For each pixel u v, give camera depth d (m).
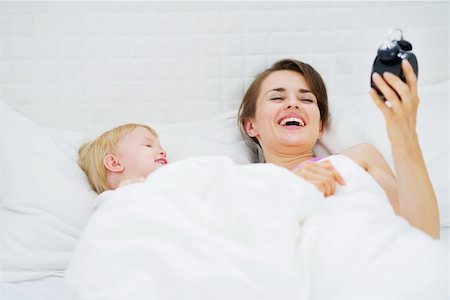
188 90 1.70
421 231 1.06
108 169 1.39
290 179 1.04
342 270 0.94
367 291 0.90
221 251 0.92
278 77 1.51
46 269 1.23
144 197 1.00
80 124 1.70
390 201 1.30
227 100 1.70
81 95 1.69
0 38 1.67
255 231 0.95
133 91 1.69
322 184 1.17
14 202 1.29
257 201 0.98
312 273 0.96
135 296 0.90
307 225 1.04
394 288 0.89
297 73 1.53
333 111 1.58
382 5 1.67
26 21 1.67
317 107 1.48
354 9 1.67
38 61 1.68
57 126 1.70
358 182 1.21
